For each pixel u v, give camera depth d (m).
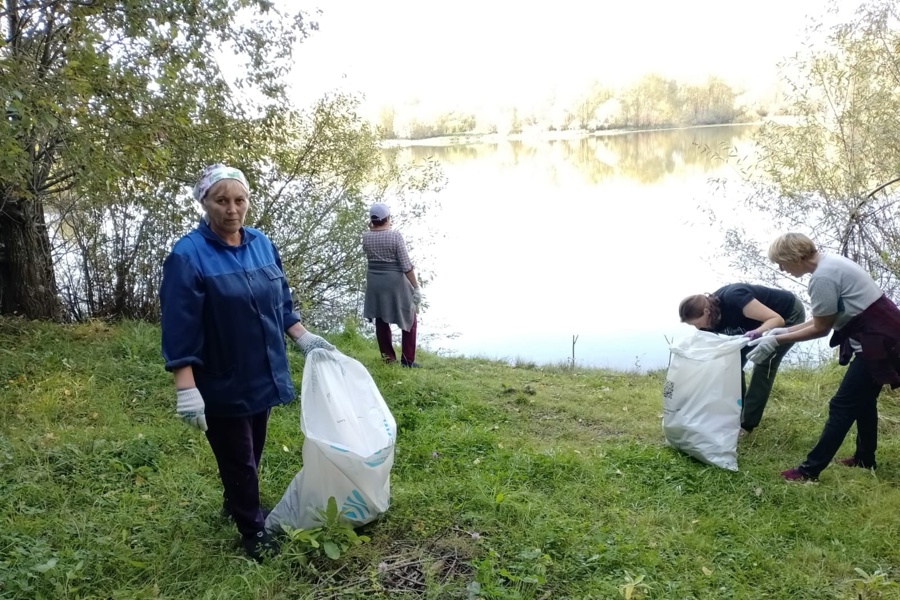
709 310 4.36
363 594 2.68
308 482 3.02
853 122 7.05
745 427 4.52
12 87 4.51
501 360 8.08
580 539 3.07
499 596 2.62
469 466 3.87
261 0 6.77
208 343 2.66
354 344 7.32
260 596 2.62
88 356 5.57
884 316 3.53
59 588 2.55
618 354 9.05
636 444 4.38
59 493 3.34
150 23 5.76
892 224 6.68
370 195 10.13
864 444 3.91
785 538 3.18
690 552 3.02
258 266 2.78
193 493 3.43
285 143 8.20
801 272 3.86
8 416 4.36
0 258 6.97
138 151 5.72
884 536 3.16
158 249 7.93
